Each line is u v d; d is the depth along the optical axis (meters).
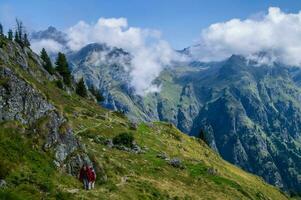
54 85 163.62
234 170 142.38
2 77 50.34
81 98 171.62
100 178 56.94
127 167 75.19
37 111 52.78
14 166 42.66
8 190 36.84
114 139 99.25
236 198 84.38
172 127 156.12
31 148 48.31
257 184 132.25
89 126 108.19
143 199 57.22
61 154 52.28
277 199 126.69
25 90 52.03
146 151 101.69
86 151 57.84
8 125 47.66
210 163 126.12
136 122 141.88
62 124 55.47
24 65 151.62
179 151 120.56
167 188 70.81
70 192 45.31
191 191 76.81
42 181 43.19
